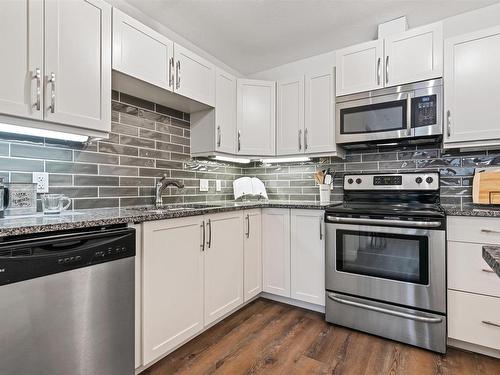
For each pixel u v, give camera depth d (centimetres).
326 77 243
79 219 122
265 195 288
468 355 167
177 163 239
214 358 163
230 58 284
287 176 294
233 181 304
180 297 164
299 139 255
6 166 143
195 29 231
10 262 95
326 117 242
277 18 216
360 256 196
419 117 198
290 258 232
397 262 182
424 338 172
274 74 307
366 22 222
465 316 166
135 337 139
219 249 196
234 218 212
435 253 170
